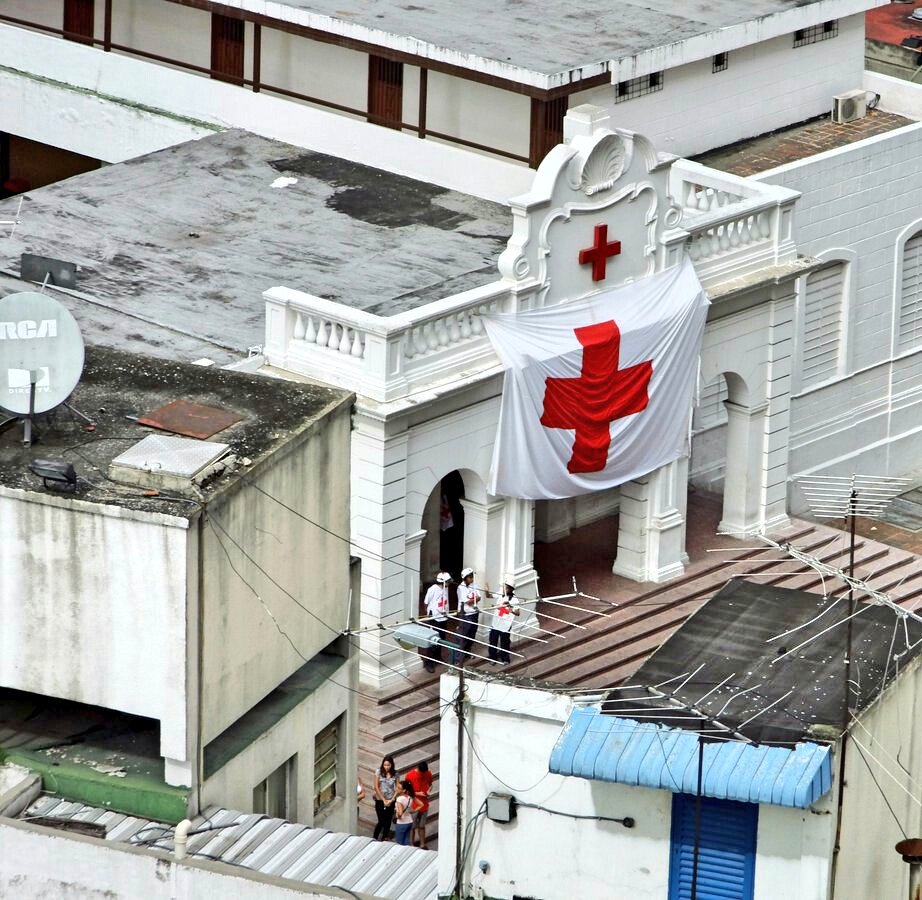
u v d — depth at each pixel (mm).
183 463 145375
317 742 162750
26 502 143125
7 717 154500
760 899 136750
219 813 149500
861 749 138500
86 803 148750
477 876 142125
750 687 141625
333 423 157375
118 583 143125
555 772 134875
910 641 148125
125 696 145750
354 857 148125
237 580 147500
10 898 144000
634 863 138750
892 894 147875
